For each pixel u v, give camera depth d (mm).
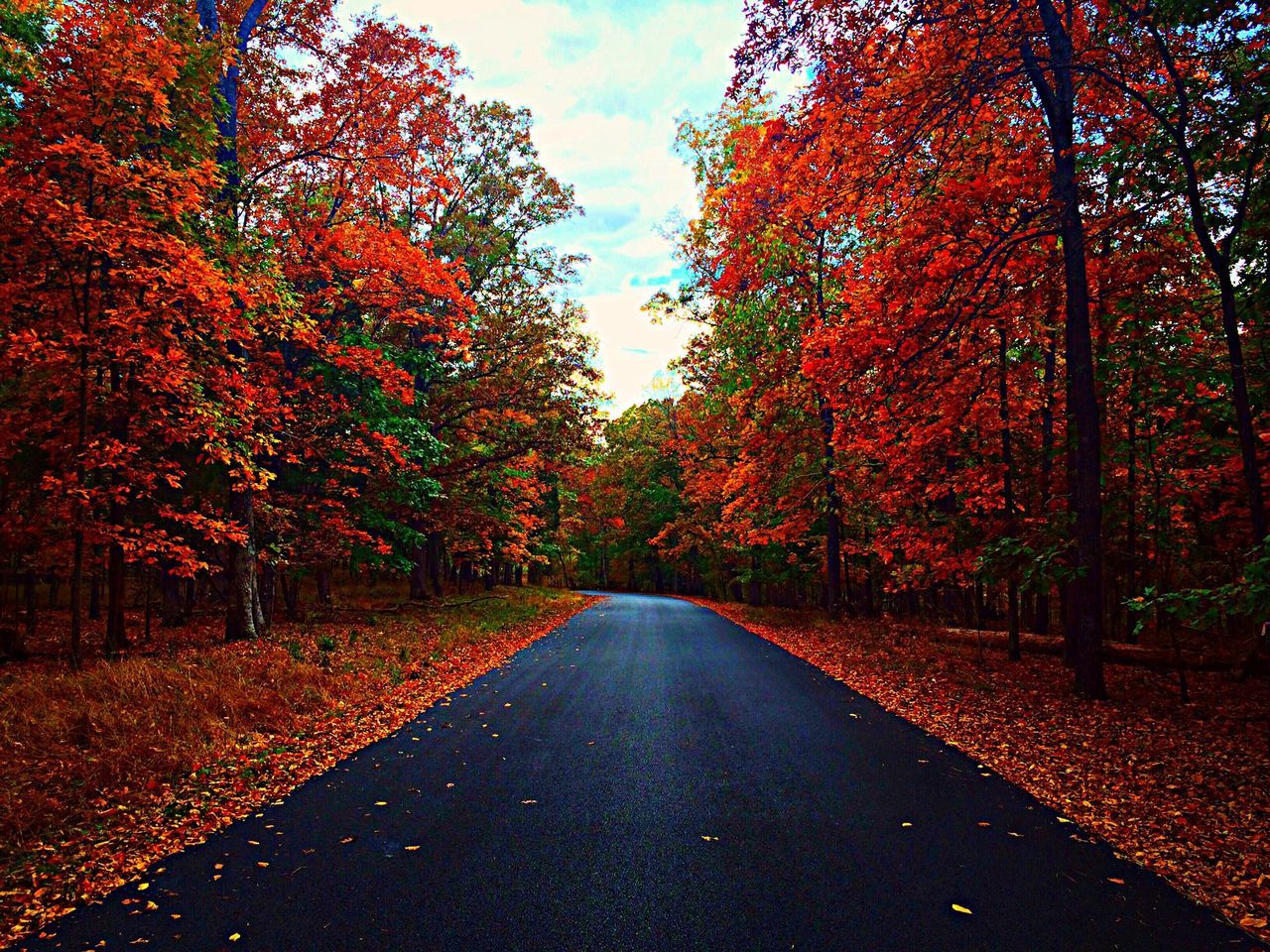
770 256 16219
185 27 9773
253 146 14188
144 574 16828
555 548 37531
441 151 18141
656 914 3258
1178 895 3463
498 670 10758
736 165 16188
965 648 13703
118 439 9414
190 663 8695
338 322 15164
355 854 3992
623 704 8219
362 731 6914
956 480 11734
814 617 20156
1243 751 6078
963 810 4676
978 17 8594
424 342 18625
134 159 8508
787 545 22484
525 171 21516
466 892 3500
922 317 10141
